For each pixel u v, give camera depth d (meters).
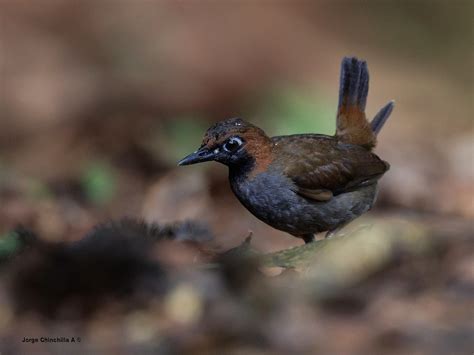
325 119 17.38
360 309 6.93
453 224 9.81
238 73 23.59
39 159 17.42
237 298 7.14
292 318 6.86
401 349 6.41
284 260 7.89
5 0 25.47
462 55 27.23
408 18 28.58
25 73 22.88
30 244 8.73
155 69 23.23
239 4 26.80
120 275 7.45
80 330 7.21
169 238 8.57
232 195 14.22
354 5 28.56
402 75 25.47
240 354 6.64
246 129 9.61
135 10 25.42
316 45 26.33
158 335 6.95
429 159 16.14
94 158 16.05
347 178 9.98
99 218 13.23
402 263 7.41
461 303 6.87
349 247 7.44
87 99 21.50
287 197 9.74
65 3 25.59
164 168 15.45
